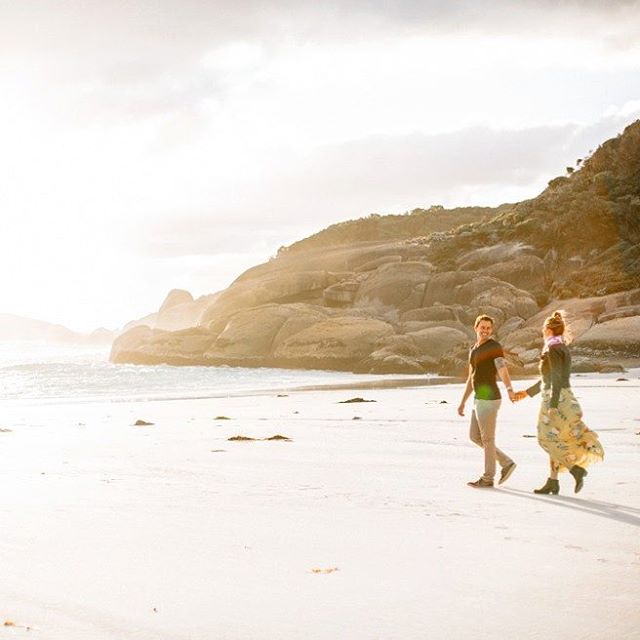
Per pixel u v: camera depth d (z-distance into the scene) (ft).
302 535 19.62
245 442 41.45
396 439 41.60
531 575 15.85
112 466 32.76
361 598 14.48
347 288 256.32
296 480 28.35
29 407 80.53
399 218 529.45
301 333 212.23
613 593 14.61
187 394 102.63
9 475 30.35
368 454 35.63
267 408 69.87
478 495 25.35
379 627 12.93
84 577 16.10
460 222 525.75
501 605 13.96
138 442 42.93
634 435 41.45
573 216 245.65
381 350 186.70
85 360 327.67
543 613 13.51
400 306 242.58
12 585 15.60
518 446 38.14
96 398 97.25
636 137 274.57
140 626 13.17
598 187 262.26
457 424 49.73
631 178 266.36
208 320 294.66
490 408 27.48
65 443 42.93
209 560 17.31
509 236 259.60
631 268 219.20
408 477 29.07
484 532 19.84
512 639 12.32
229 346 225.76
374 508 23.08
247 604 14.24
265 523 21.06
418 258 287.07
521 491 26.23
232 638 12.59
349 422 52.60
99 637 12.69
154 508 23.24
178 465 32.78
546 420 25.82
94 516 22.09
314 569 16.44
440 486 27.12
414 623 13.09
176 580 15.80
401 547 18.30
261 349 223.71
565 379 25.72
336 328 207.92
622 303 197.26
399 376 159.22
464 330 207.10
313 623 13.17
